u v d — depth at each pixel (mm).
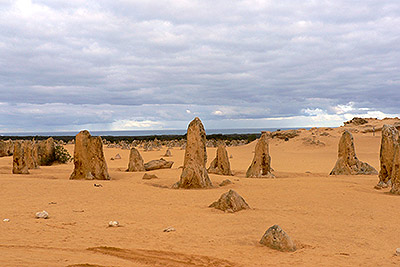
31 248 7805
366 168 28547
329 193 17906
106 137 124188
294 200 16047
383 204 15148
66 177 25750
